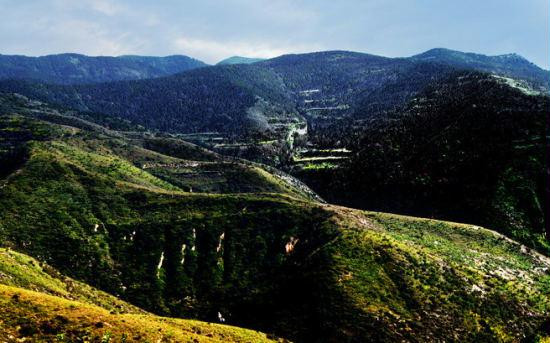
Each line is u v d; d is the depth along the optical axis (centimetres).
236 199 15725
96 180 16675
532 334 9488
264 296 11056
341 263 10862
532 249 15562
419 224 15262
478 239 14562
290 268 11938
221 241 13525
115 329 5806
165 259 12875
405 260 11219
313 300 9938
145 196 16025
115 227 14075
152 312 10950
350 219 13850
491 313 9906
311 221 13850
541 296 10906
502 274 11862
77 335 5453
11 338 5066
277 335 9350
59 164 17112
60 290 9331
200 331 7012
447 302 10000
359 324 9075
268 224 14012
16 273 8912
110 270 12294
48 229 13312
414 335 8931
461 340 9056
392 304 9731
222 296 11419
